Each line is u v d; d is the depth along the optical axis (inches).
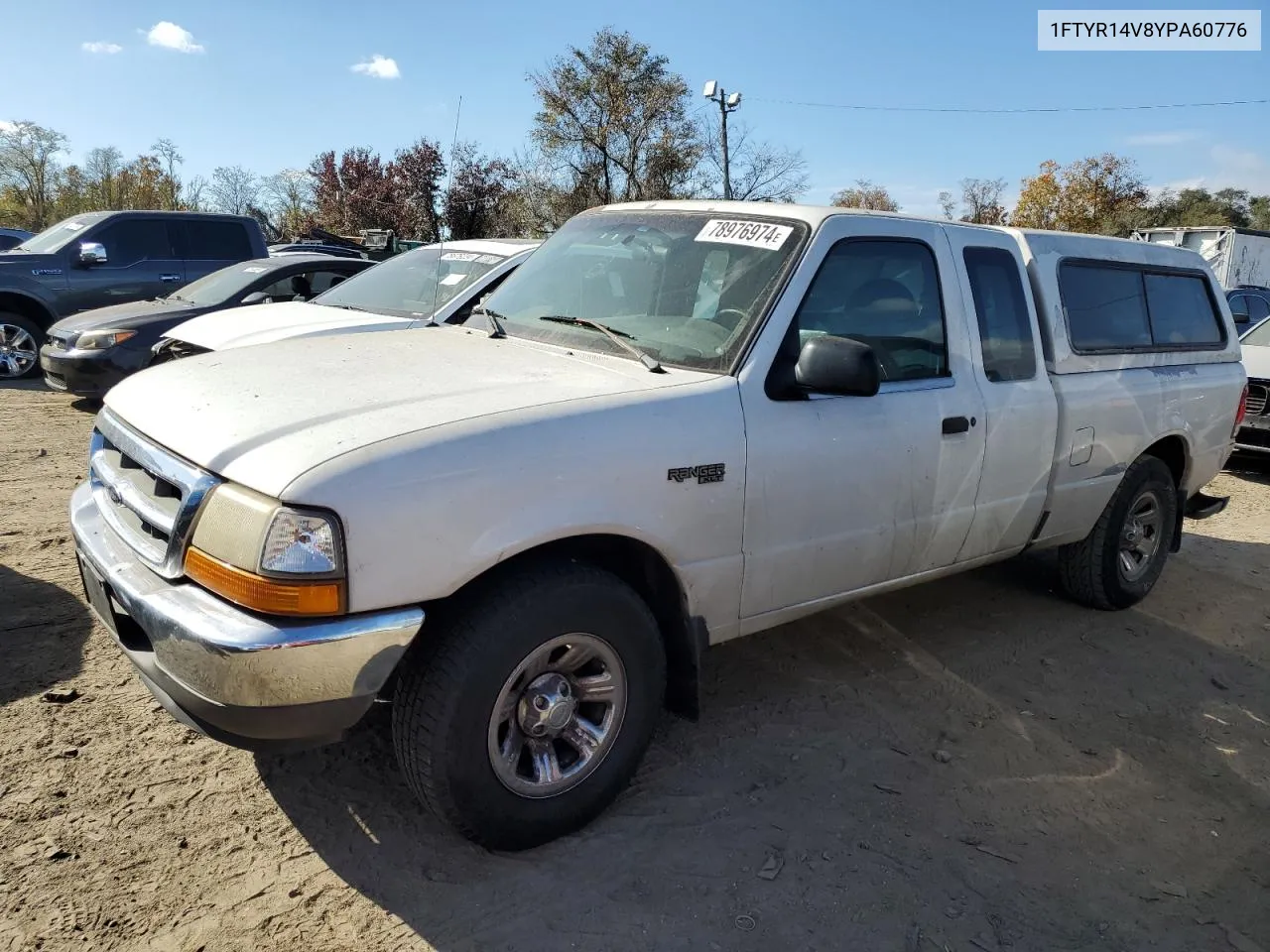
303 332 235.8
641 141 1190.3
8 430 304.8
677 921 98.7
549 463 99.6
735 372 119.0
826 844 113.2
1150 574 199.9
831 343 114.3
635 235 148.3
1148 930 102.1
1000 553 163.3
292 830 109.7
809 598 131.3
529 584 100.4
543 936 95.7
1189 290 202.4
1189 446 196.9
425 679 97.0
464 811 100.9
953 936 99.2
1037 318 163.3
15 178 1994.3
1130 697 158.2
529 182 1173.7
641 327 131.4
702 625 120.0
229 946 91.7
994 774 131.6
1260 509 299.6
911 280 142.7
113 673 142.3
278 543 86.7
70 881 98.5
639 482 106.7
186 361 126.3
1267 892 109.6
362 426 95.6
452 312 241.3
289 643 86.2
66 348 318.3
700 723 140.1
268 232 1695.4
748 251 132.3
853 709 147.4
